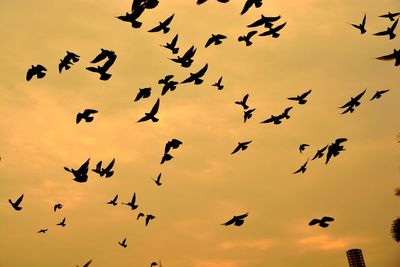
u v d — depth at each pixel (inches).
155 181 764.6
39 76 530.9
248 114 710.5
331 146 545.6
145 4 452.8
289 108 648.4
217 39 550.9
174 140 593.0
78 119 531.5
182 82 561.3
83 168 543.5
